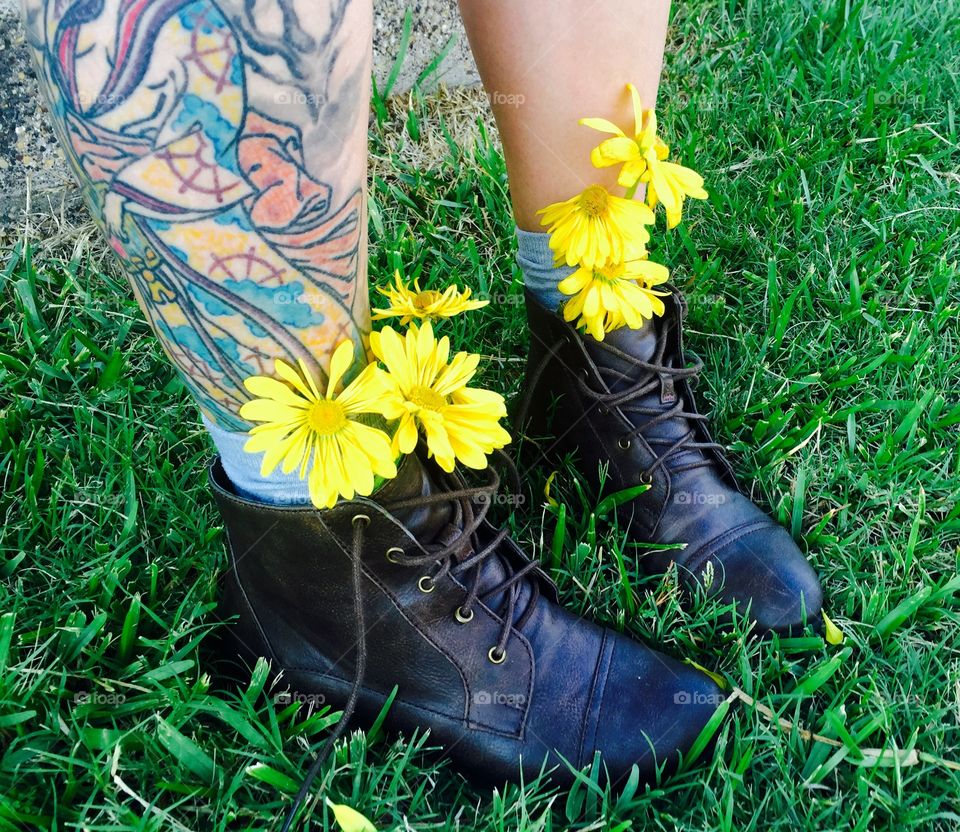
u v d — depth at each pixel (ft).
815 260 2.32
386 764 1.45
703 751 1.51
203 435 1.91
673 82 2.78
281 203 1.02
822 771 1.47
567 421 1.81
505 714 1.47
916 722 1.55
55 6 0.89
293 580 1.40
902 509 1.86
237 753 1.47
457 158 2.52
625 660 1.54
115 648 1.60
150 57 0.90
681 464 1.76
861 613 1.73
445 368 1.28
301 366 1.18
